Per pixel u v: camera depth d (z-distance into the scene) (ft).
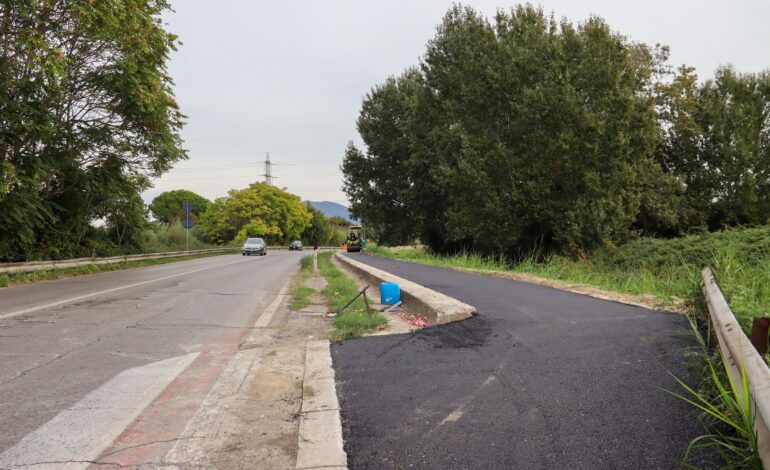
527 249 85.56
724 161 97.71
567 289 34.42
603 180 72.43
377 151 137.28
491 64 84.17
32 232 59.06
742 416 9.06
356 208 143.54
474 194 80.48
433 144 115.24
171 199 327.47
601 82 73.31
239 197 251.19
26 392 14.40
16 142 51.90
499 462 9.36
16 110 49.06
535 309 25.11
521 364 15.49
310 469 9.50
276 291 42.78
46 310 29.73
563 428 10.69
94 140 62.28
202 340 21.88
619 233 74.54
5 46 46.91
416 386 14.05
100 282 50.65
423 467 9.34
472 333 20.33
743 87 102.73
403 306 31.96
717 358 13.58
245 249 148.46
